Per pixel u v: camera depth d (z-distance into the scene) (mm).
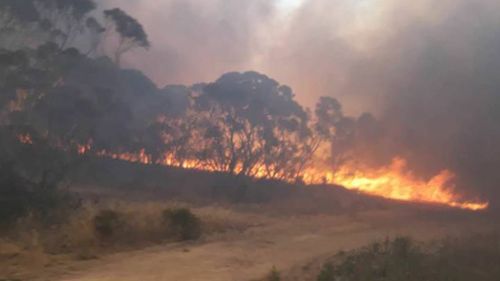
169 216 22984
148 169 50938
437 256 18531
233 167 54406
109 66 43312
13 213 22219
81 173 40781
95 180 44688
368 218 38250
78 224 20078
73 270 15062
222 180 52844
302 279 15492
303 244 23172
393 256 17875
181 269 15938
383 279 14977
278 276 15180
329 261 18516
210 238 22875
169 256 17953
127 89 50406
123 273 14938
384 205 51656
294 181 58062
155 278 14500
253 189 51438
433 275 15477
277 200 48906
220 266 16781
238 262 17703
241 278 15141
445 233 30406
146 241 20719
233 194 48031
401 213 44344
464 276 15789
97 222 20312
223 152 55031
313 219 35031
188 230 22781
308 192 55562
